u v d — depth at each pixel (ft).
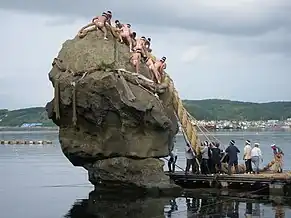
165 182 104.58
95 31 112.16
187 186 112.16
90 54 104.88
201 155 115.75
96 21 112.06
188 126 116.06
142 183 103.50
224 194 102.17
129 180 104.12
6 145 405.59
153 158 106.11
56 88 105.40
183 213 83.20
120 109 101.04
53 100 107.86
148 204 91.97
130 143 103.76
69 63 106.52
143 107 101.50
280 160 117.80
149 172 104.47
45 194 113.60
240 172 116.47
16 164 211.82
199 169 115.75
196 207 88.38
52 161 228.84
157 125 104.37
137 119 102.47
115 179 104.99
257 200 94.89
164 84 113.09
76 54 106.63
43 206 95.30
